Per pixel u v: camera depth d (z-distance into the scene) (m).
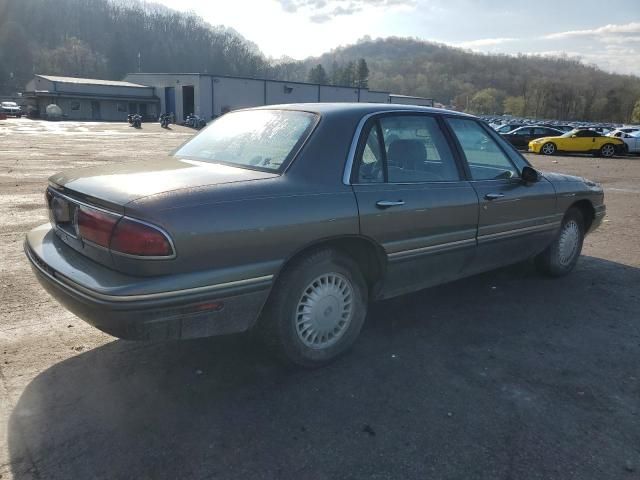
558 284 5.23
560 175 5.29
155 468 2.51
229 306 2.88
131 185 2.91
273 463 2.56
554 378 3.40
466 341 3.90
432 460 2.60
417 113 3.99
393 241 3.58
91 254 2.92
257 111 4.00
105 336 3.88
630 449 2.71
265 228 2.94
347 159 3.41
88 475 2.46
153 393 3.14
